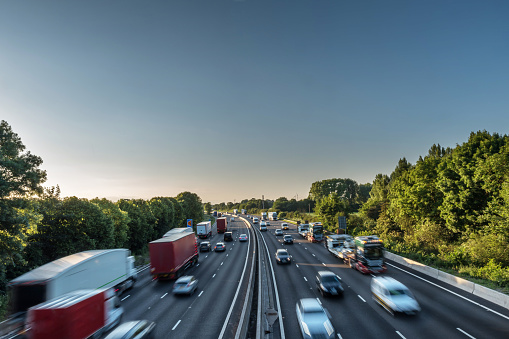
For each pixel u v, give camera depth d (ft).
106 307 53.36
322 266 109.40
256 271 109.09
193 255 120.88
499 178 103.81
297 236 219.82
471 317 53.62
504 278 68.44
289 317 59.41
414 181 155.33
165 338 51.72
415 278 84.28
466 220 116.67
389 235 157.28
